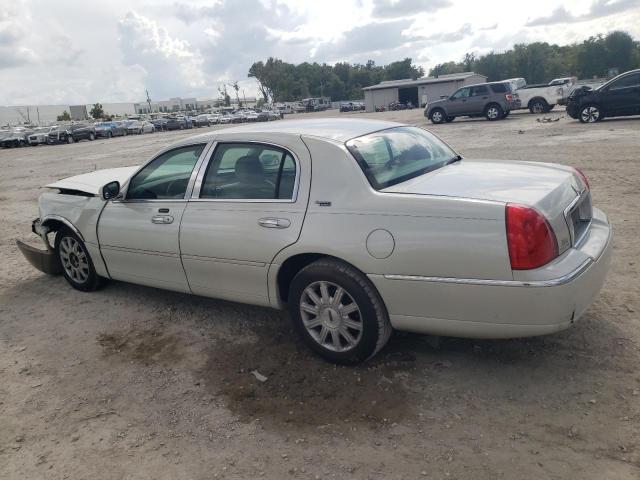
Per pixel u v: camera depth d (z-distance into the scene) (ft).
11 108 341.82
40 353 14.46
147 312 16.48
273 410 11.07
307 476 9.17
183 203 14.34
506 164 13.66
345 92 488.44
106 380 12.80
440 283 10.55
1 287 19.97
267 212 12.56
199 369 12.94
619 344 12.17
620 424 9.69
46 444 10.62
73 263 18.60
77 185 18.24
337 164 11.84
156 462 9.84
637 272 16.05
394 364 12.28
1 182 56.18
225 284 13.87
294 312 12.69
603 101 60.08
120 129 165.58
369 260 11.10
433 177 12.27
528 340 12.72
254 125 15.20
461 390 11.13
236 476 9.31
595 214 13.25
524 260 9.86
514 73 400.47
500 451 9.32
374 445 9.77
